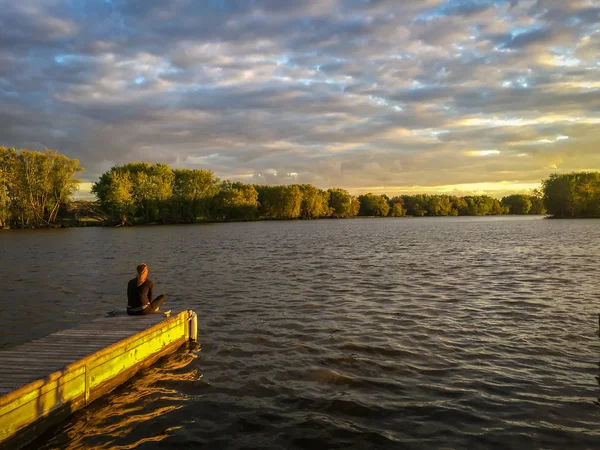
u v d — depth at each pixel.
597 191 132.00
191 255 35.34
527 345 11.27
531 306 15.63
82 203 120.19
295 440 6.88
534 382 8.92
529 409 7.75
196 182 113.38
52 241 53.31
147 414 7.75
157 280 22.50
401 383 8.97
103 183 103.06
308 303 16.61
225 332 12.77
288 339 12.02
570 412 7.63
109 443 6.81
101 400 8.26
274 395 8.50
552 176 143.38
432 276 22.98
